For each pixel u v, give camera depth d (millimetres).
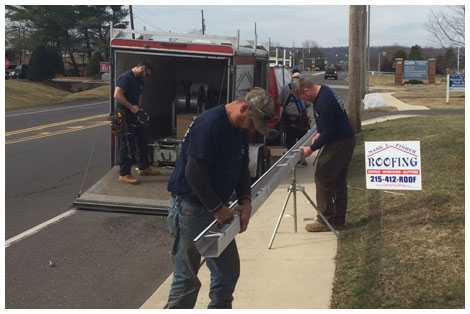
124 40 8320
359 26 13508
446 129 13141
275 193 8383
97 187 8156
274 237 6008
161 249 6262
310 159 11320
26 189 9281
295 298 4602
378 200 7340
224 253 3883
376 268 5031
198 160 3500
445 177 8211
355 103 13789
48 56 48375
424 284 4598
